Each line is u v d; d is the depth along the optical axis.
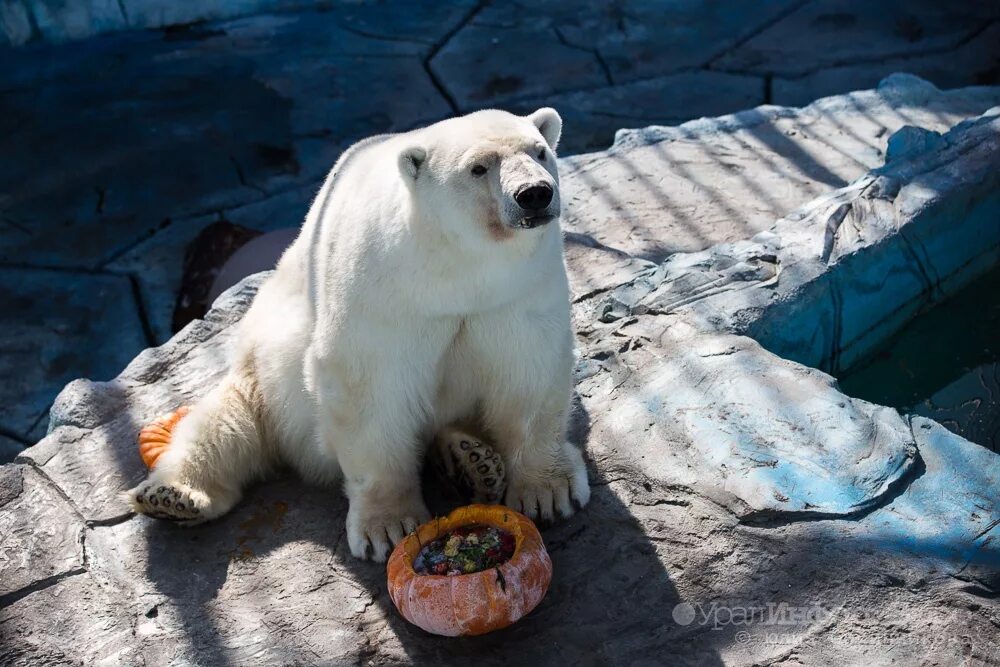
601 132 7.80
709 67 8.71
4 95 8.79
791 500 3.03
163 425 3.54
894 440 3.20
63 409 3.83
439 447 3.29
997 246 4.84
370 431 3.04
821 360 4.25
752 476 3.14
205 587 3.07
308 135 8.02
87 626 2.98
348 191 3.16
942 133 5.55
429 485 3.45
